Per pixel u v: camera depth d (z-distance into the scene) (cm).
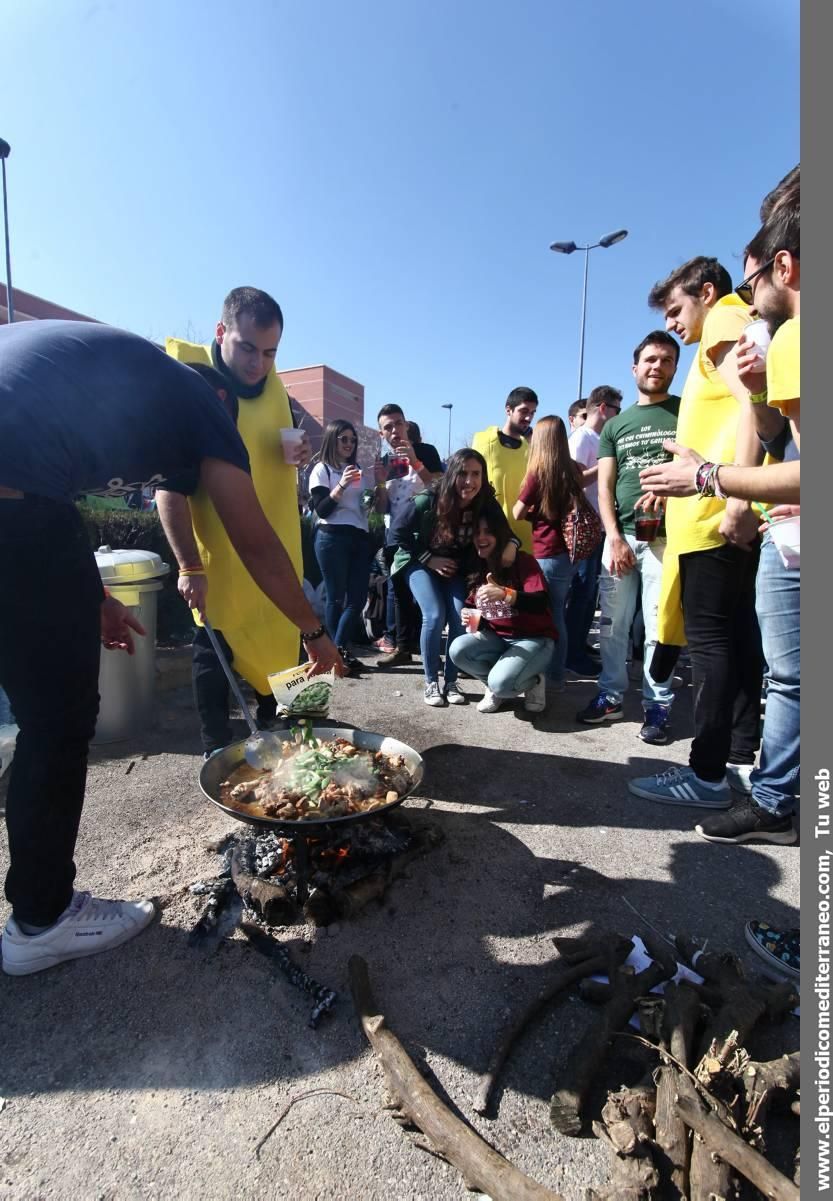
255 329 257
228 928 199
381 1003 171
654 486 210
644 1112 132
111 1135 137
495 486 476
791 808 247
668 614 297
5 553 152
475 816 271
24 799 169
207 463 176
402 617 518
